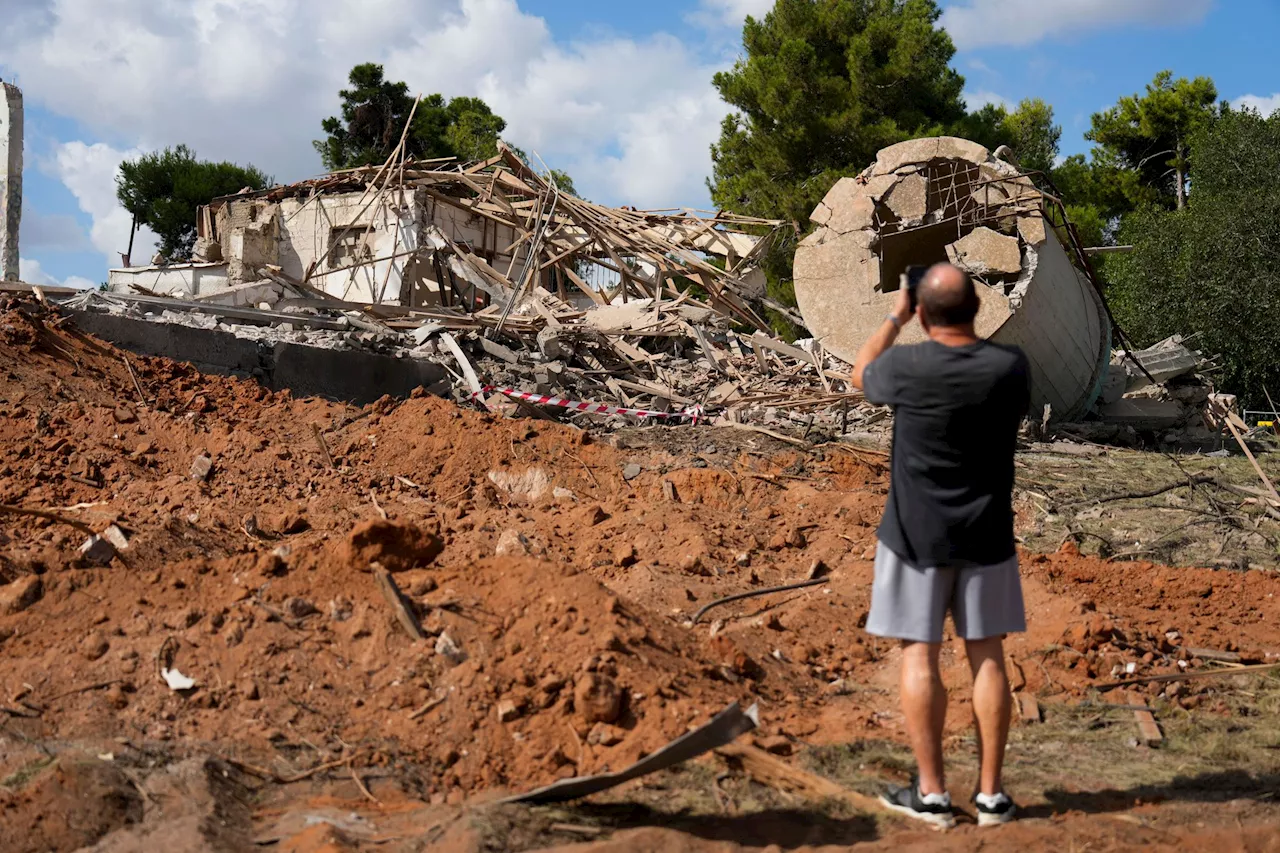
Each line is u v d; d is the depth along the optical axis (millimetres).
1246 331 29688
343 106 43875
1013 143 34500
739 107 32312
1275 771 4402
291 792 3980
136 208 43406
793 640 5988
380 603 5055
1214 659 5938
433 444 9523
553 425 10234
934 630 3777
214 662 4664
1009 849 3416
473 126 46219
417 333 14156
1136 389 15242
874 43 30906
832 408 13688
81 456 7852
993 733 3744
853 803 3932
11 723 4223
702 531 7785
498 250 24719
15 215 13688
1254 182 31516
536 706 4480
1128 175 39531
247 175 44312
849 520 8422
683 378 15227
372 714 4508
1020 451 12047
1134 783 4250
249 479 8289
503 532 7531
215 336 11172
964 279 3846
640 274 21234
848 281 13930
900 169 13711
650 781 4074
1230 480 10773
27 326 9656
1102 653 5746
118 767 3889
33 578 5156
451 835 3484
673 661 4938
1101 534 8930
